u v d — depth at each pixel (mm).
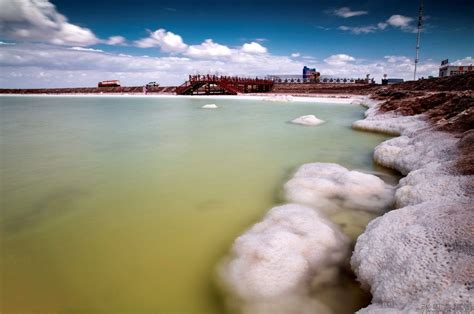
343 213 5727
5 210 6605
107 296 3943
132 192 7641
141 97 51031
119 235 5496
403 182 6383
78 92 68938
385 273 3377
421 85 32469
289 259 3979
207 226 5770
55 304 3822
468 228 3316
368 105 27469
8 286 4148
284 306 3484
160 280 4230
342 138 13945
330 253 4316
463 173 5422
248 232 4887
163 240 5293
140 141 14281
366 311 2984
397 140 10180
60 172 9367
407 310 2676
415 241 3480
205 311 3645
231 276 3984
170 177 8773
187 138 14852
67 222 6051
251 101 37312
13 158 11094
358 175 7145
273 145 12891
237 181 8320
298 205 5703
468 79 27641
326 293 3637
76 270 4500
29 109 30516
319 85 55750
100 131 17125
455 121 9305
